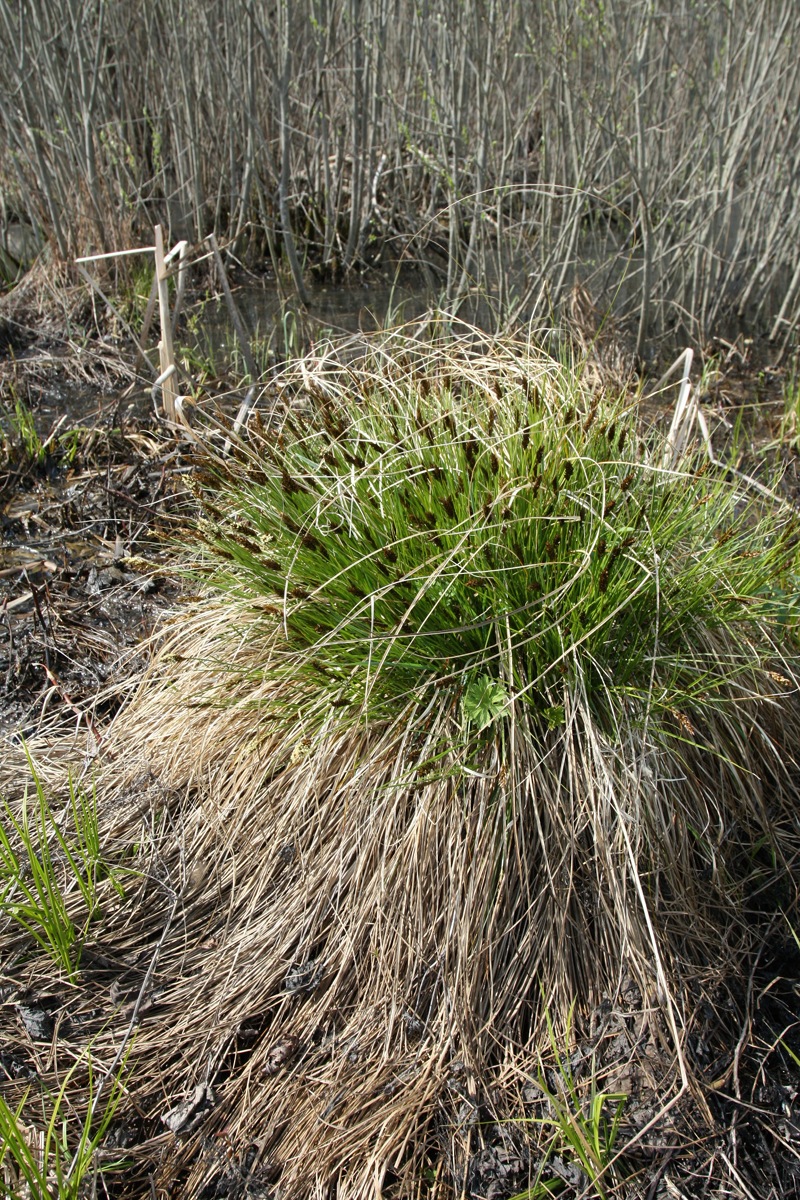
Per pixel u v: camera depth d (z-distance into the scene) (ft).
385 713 8.57
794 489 14.15
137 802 9.39
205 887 8.76
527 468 8.60
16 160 20.70
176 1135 7.14
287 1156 6.97
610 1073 7.26
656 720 8.23
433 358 10.79
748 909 8.35
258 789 9.00
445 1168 6.88
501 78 17.74
